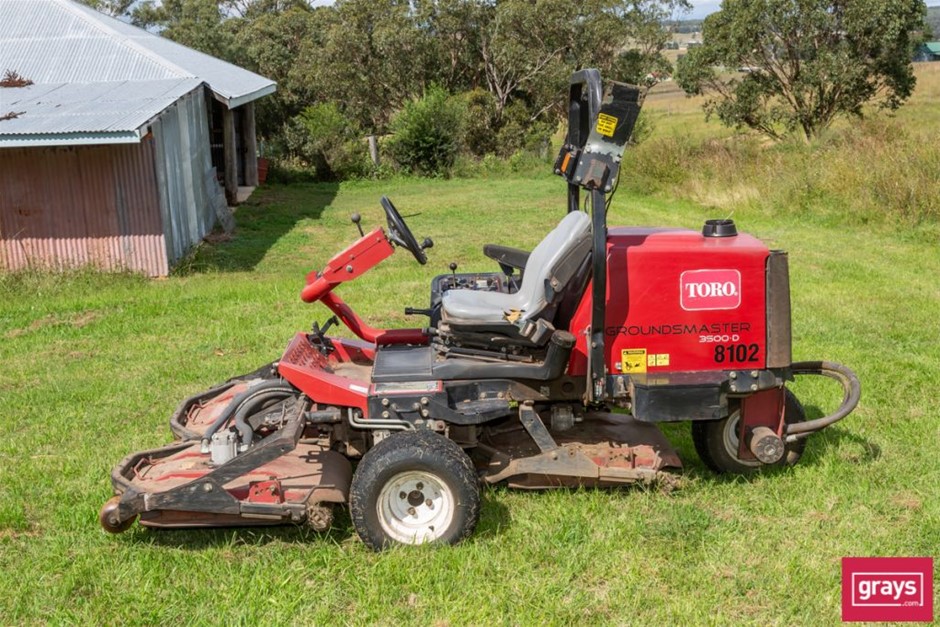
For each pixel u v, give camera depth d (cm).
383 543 476
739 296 514
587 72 512
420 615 430
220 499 477
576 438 575
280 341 897
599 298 500
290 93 4066
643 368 516
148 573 466
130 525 496
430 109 3011
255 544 500
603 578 460
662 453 555
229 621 425
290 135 2933
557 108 3884
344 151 2942
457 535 478
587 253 511
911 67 2748
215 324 970
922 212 1555
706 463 577
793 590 446
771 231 1606
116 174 1377
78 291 1239
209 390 631
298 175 2933
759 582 451
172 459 535
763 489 548
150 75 1700
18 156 1366
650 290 511
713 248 511
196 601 445
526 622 420
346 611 436
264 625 422
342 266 565
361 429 528
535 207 2173
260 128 3497
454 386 524
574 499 534
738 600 439
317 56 3975
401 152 3036
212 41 3656
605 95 480
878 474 567
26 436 657
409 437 479
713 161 2183
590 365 510
